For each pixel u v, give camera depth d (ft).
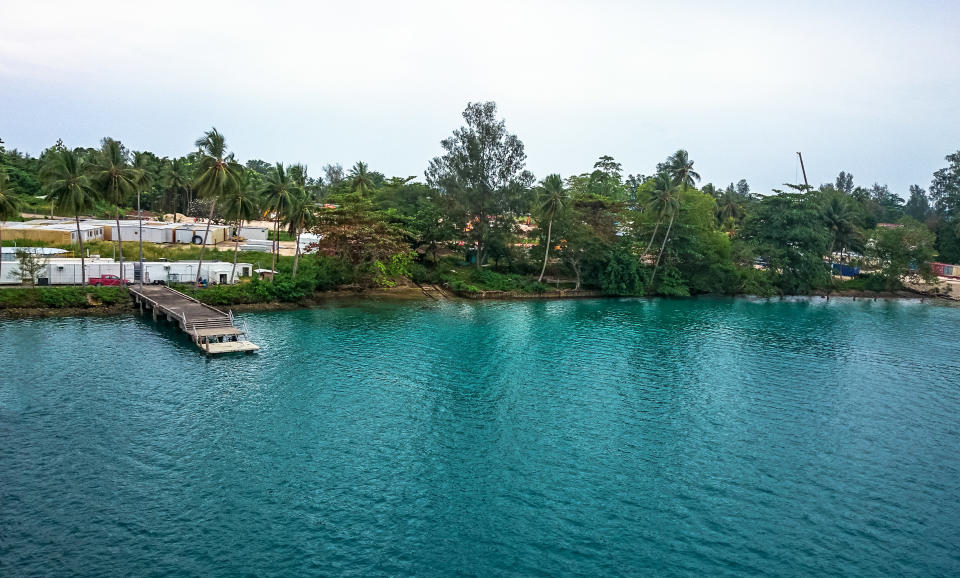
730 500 141.59
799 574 114.83
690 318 360.69
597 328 319.88
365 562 114.21
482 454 161.48
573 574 112.98
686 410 198.90
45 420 167.63
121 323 272.92
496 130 427.33
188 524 123.34
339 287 382.63
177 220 540.11
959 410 206.59
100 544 115.34
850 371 251.39
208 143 289.53
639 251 463.42
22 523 120.57
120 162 293.23
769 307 418.92
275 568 111.04
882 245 510.58
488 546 120.88
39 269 294.46
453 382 218.79
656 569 115.14
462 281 416.67
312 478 144.66
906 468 161.07
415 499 137.59
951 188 623.36
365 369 228.22
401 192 526.16
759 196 515.09
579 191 583.58
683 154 456.45
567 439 172.86
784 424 189.47
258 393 196.85
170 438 161.27
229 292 321.11
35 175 559.79
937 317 398.01
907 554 122.11
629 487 146.20
